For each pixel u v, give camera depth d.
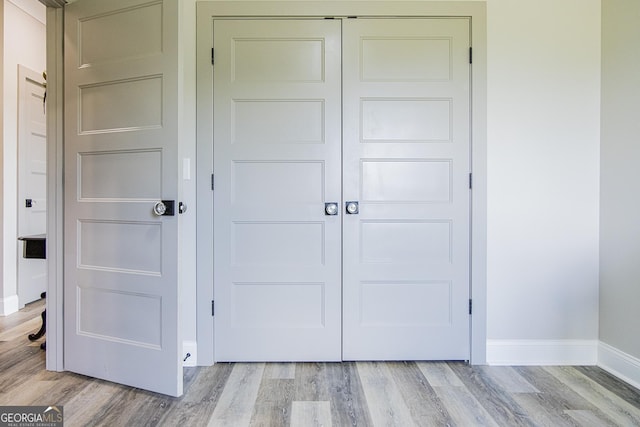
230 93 1.99
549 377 1.88
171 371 1.66
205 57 1.98
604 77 1.99
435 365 2.00
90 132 1.81
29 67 3.10
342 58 2.00
